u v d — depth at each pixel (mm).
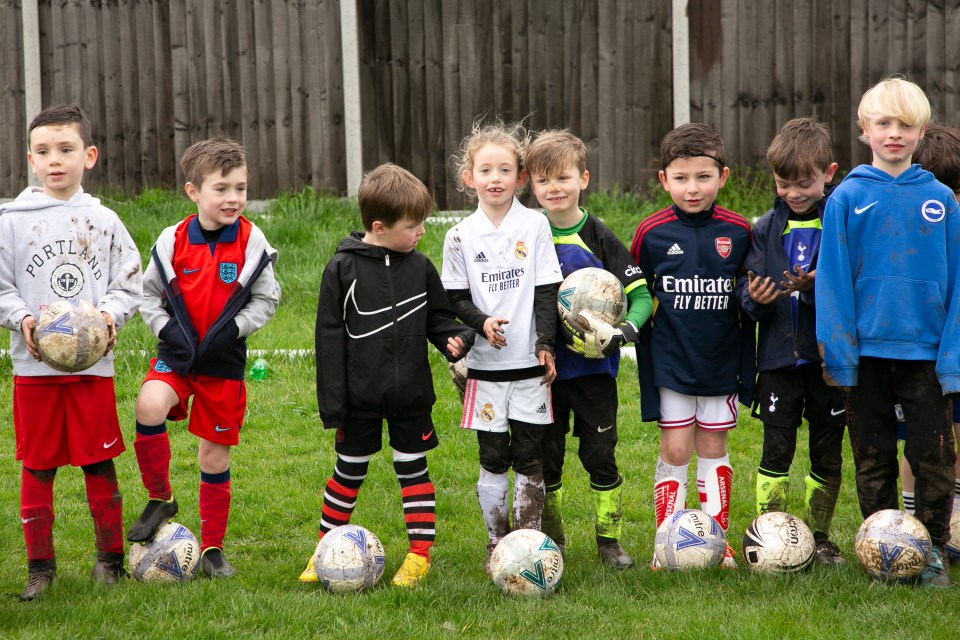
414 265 5293
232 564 5586
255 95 12930
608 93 12594
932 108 12125
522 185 5562
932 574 5008
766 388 5438
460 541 5910
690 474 7004
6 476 6891
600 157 12711
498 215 5391
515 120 12680
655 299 5512
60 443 5066
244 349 5418
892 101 4953
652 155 12680
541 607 4770
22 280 4988
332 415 5129
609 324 5203
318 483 6801
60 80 13203
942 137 5625
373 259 5223
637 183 12719
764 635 4363
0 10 13180
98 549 5273
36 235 5000
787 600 4742
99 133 13203
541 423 5297
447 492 6707
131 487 6715
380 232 5203
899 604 4664
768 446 5449
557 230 5504
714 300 5395
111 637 4410
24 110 13320
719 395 5469
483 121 12695
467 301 5340
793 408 5402
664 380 5422
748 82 12383
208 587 4992
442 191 12891
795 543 5098
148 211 12344
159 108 13102
